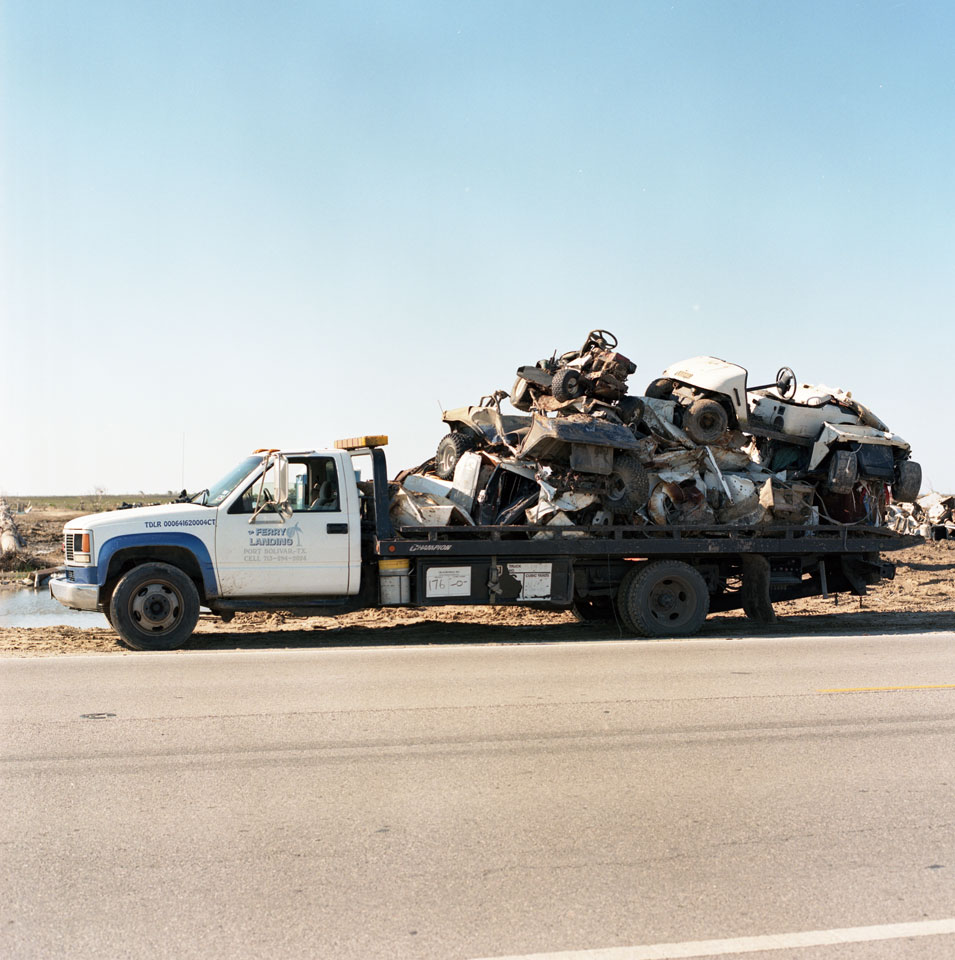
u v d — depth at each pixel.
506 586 12.66
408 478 13.15
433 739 6.84
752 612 13.93
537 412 13.39
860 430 14.40
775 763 6.37
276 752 6.48
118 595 11.14
